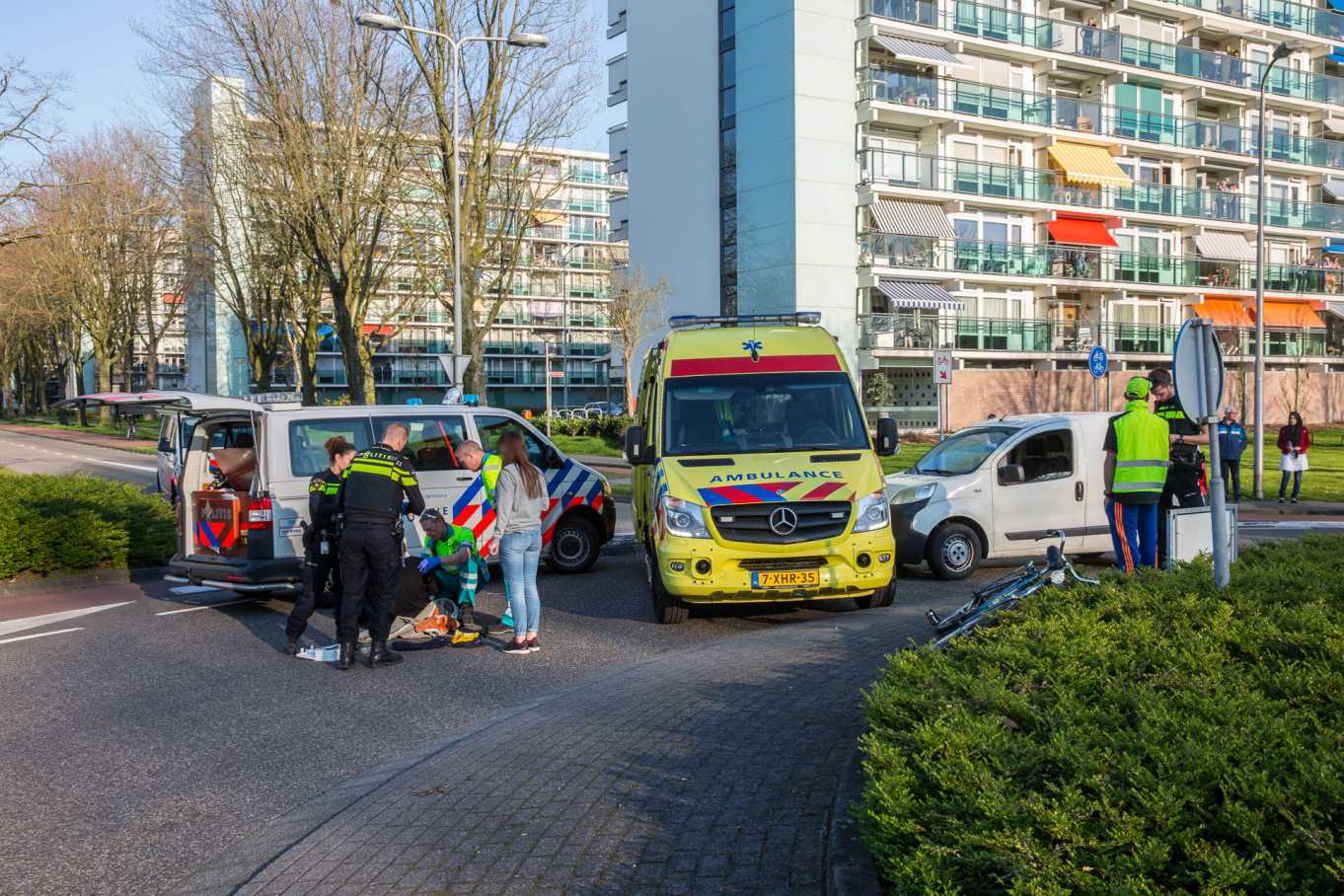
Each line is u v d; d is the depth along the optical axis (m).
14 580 12.44
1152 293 44.59
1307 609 5.77
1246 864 2.93
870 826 3.67
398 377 77.69
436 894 4.11
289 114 26.64
